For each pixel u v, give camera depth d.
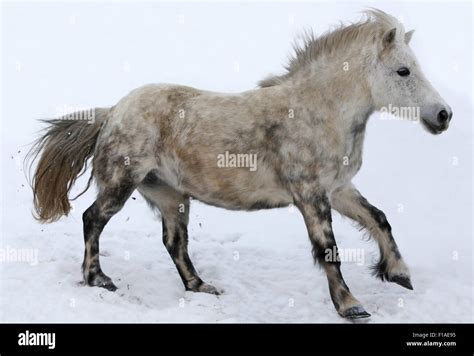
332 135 6.61
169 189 7.32
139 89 7.20
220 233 9.21
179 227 7.40
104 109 7.43
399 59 6.58
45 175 7.37
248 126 6.76
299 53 6.97
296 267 8.03
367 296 7.06
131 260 7.98
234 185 6.85
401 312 6.73
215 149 6.80
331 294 6.62
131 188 7.00
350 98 6.64
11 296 6.54
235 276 7.74
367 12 6.87
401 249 8.43
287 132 6.66
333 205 7.29
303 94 6.74
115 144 7.00
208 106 6.93
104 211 7.02
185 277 7.32
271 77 7.11
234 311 6.67
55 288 6.78
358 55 6.66
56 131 7.42
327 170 6.61
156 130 6.99
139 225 9.33
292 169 6.63
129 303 6.69
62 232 8.70
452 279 7.52
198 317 6.36
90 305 6.39
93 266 6.98
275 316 6.71
